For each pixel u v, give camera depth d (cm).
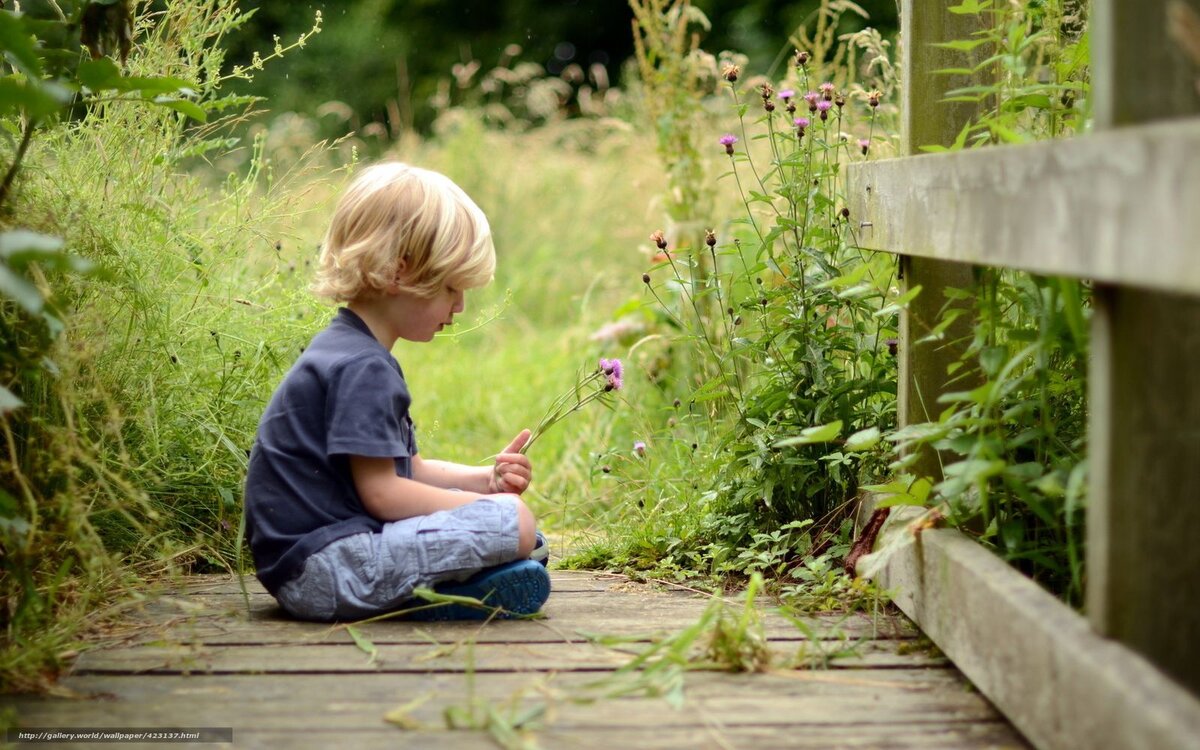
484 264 264
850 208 276
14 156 251
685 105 483
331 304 353
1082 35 242
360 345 247
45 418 239
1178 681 152
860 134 380
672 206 486
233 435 319
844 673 203
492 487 277
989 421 204
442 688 194
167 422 301
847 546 275
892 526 239
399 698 189
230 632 231
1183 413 151
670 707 184
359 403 237
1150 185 125
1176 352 150
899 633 227
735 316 334
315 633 230
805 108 357
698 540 305
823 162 309
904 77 261
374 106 1662
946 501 220
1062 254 147
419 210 253
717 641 206
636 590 277
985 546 224
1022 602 170
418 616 240
